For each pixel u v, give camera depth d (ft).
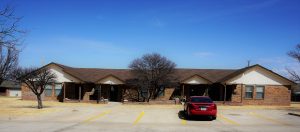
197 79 136.56
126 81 137.90
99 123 66.54
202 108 73.87
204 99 77.36
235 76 132.46
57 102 134.82
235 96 133.69
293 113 92.02
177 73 149.79
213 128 61.62
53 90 141.59
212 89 142.92
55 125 62.13
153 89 134.31
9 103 128.36
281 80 135.23
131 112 91.61
